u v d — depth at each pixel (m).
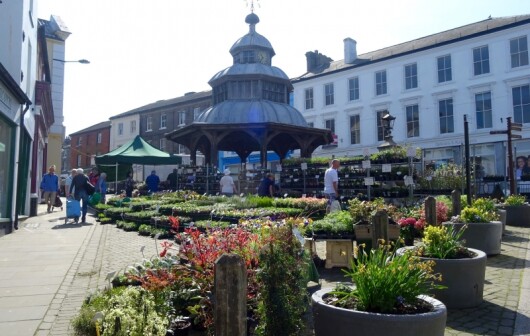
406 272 3.41
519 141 26.86
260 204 13.16
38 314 4.64
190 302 3.94
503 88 27.73
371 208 7.08
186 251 4.17
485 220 7.96
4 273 6.58
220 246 4.18
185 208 11.80
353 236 6.61
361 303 3.34
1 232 10.53
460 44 29.70
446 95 30.31
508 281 5.94
